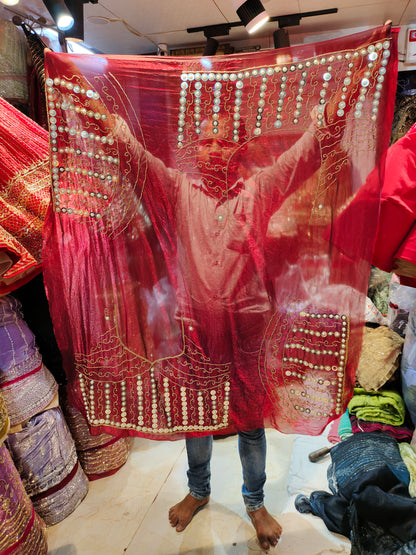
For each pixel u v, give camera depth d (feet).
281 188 3.58
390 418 6.01
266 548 4.65
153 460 6.30
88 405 4.23
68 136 3.55
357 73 3.22
